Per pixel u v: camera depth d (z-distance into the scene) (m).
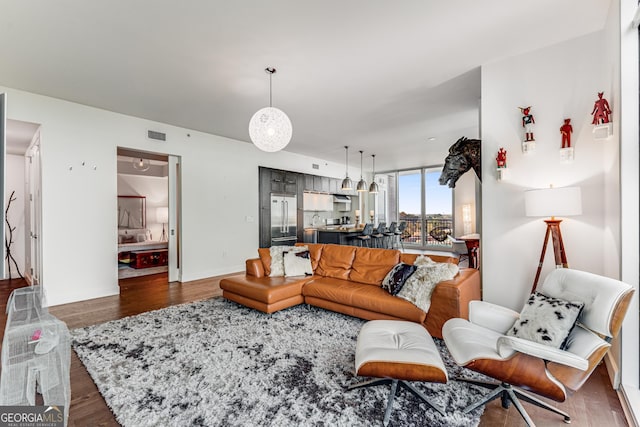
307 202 7.80
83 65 3.01
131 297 4.18
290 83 3.46
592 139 2.54
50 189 3.83
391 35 2.54
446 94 3.82
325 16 2.28
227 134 5.68
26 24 2.34
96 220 4.20
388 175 10.49
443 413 1.72
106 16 2.26
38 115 3.74
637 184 2.03
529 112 2.82
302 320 3.18
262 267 3.98
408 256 3.40
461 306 2.56
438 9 2.22
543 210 2.43
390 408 1.70
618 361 2.03
